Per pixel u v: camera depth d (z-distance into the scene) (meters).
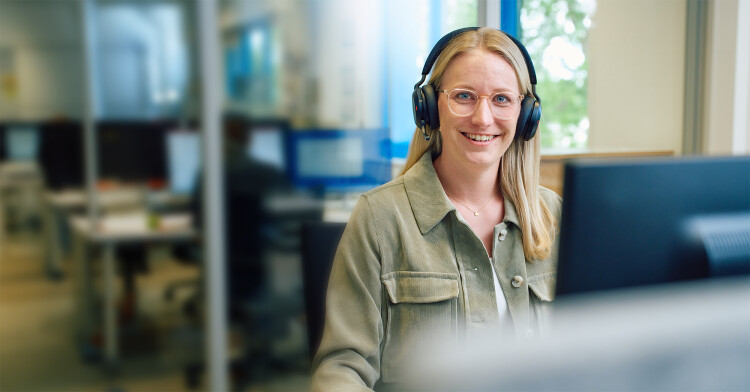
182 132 2.74
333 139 2.91
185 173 2.75
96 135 2.75
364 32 2.88
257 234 2.84
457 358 0.22
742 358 0.26
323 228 1.10
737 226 0.54
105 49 2.72
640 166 0.51
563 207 0.52
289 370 2.92
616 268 0.52
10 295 2.79
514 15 2.57
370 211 0.93
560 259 0.52
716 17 2.34
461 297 0.89
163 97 2.73
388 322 0.90
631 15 2.60
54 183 2.75
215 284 2.74
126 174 2.76
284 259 2.89
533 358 0.23
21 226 2.76
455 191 0.96
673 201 0.52
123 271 2.85
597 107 2.66
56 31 2.70
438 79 0.95
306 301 1.08
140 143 2.75
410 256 0.90
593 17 2.64
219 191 2.72
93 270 2.84
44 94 2.71
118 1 2.71
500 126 0.91
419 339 0.89
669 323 0.26
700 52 2.40
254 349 2.88
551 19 2.61
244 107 2.79
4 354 2.82
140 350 2.88
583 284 0.52
